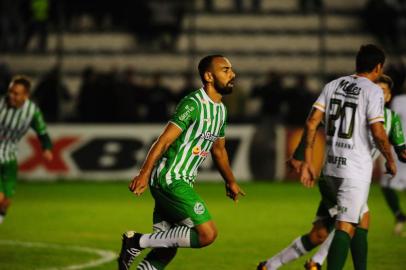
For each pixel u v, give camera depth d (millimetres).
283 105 59219
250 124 55812
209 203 44375
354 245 20766
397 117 21406
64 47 67750
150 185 19422
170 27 67625
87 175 56094
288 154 55719
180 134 19031
